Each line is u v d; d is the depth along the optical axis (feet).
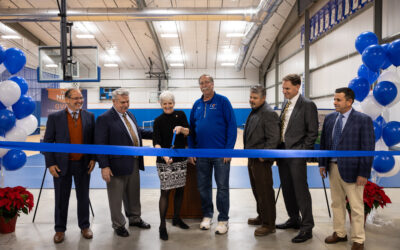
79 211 8.06
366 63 8.82
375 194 8.62
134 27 41.96
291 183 8.36
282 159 8.38
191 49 53.11
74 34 43.86
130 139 8.27
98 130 7.92
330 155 6.31
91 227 8.81
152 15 30.58
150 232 8.41
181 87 66.59
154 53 55.11
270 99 57.31
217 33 44.78
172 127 8.14
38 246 7.47
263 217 8.22
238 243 7.64
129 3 34.19
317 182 14.62
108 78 66.49
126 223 9.20
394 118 19.51
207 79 8.41
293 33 41.14
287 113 8.14
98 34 44.42
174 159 8.05
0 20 29.81
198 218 9.68
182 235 8.20
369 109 8.93
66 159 7.68
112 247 7.41
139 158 8.97
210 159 8.63
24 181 15.14
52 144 5.71
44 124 19.19
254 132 8.20
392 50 8.48
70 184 7.91
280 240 7.82
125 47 51.21
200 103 8.91
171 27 42.29
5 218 8.18
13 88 8.13
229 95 66.39
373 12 21.81
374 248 7.36
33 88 54.49
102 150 5.72
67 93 7.79
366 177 6.80
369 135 6.95
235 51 54.70
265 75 62.13
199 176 8.69
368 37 9.46
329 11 29.50
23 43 43.80
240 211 10.32
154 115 54.85
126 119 8.52
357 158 6.94
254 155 5.93
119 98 8.12
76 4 34.12
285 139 7.93
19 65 8.73
